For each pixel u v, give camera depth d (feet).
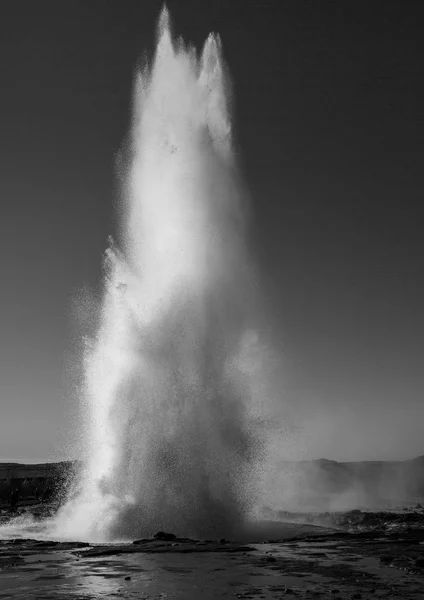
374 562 50.62
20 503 116.37
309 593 38.09
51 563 50.78
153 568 47.96
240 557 53.57
